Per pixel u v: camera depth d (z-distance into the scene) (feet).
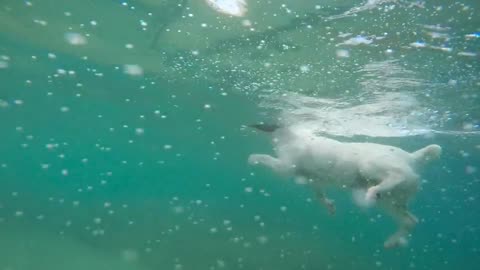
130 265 37.47
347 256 55.72
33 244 39.32
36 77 59.31
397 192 16.57
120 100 63.82
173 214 69.77
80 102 72.54
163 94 52.75
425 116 37.32
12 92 74.90
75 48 41.19
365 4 19.48
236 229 61.57
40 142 150.41
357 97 32.94
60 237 43.42
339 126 42.96
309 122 42.50
